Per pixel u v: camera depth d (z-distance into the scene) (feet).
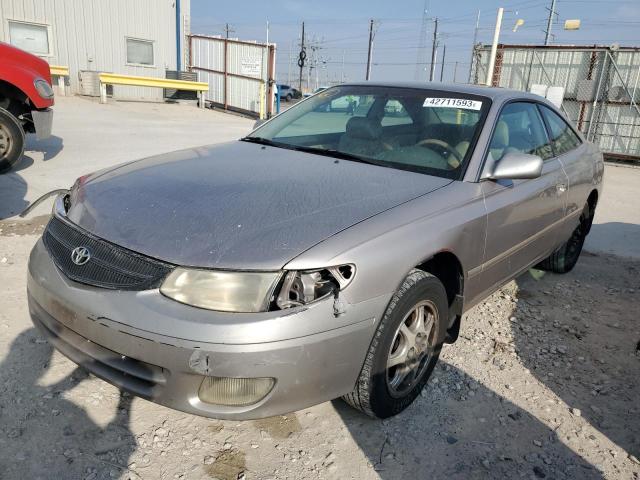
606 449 8.73
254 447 8.09
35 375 9.14
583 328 12.96
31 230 16.07
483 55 48.80
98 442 7.86
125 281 7.21
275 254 7.09
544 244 13.26
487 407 9.53
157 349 6.81
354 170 10.02
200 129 43.21
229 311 6.85
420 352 9.16
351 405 8.64
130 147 30.81
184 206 8.13
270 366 6.83
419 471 7.93
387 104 12.16
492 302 14.02
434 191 9.36
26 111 24.35
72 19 53.83
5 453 7.47
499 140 11.24
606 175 37.63
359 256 7.44
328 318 7.13
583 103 45.57
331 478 7.65
